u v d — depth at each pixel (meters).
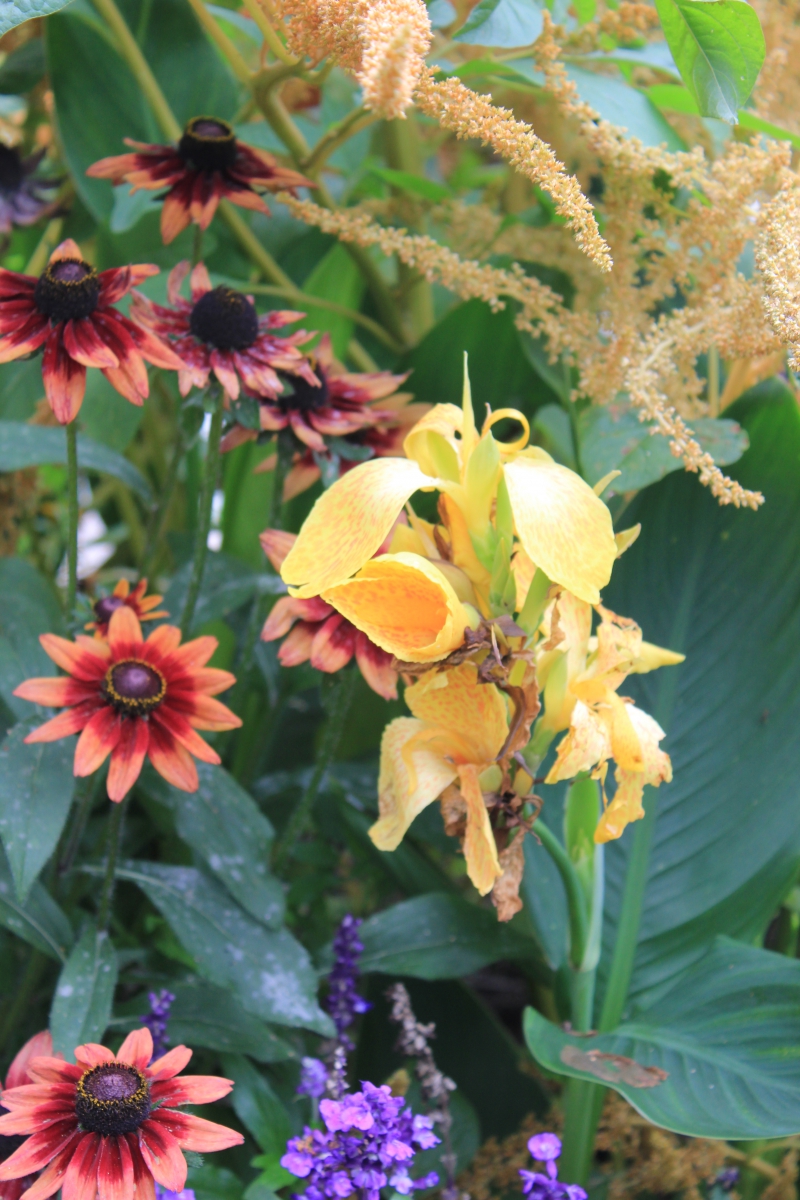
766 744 0.82
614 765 0.84
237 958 0.78
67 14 0.94
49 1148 0.65
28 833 0.74
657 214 0.83
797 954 0.94
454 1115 0.82
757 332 0.78
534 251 0.89
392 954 0.83
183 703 0.74
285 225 1.02
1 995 0.84
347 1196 0.72
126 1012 0.81
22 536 1.18
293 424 0.80
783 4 0.89
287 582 0.66
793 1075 0.73
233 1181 0.75
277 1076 0.83
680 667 0.84
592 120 0.82
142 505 1.25
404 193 1.00
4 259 1.20
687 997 0.78
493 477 0.68
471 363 0.94
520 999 1.07
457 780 0.71
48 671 0.85
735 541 0.85
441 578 0.66
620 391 0.83
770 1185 0.85
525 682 0.68
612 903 0.83
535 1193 0.70
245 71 0.88
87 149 0.96
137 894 0.90
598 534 0.65
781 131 0.82
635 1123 0.83
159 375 0.89
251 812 0.81
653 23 0.87
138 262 0.98
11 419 0.95
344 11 0.70
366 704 0.98
